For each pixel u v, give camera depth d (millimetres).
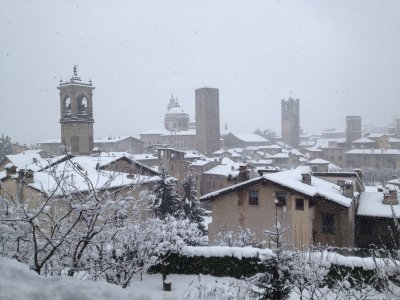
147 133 147625
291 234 25922
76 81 66438
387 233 29938
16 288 6602
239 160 100438
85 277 12078
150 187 35562
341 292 11656
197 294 14219
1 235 9891
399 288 8422
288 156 107750
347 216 27219
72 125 65938
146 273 18438
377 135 125312
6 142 103750
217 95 120375
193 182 47344
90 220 10164
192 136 134375
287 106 170000
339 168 102688
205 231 43406
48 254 9922
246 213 27859
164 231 16141
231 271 17766
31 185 20875
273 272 9461
